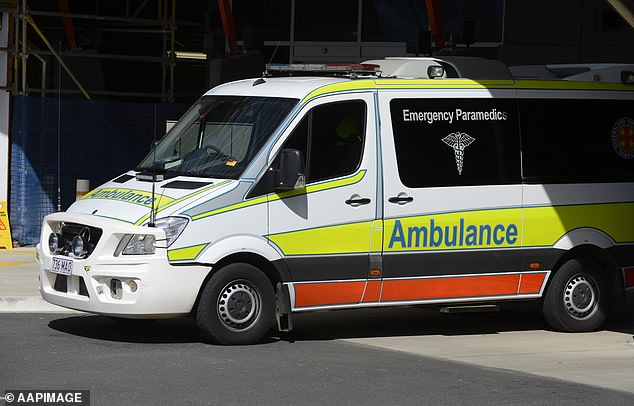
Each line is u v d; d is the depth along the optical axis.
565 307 14.02
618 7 13.53
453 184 13.23
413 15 24.27
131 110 22.44
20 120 21.28
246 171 12.29
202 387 10.02
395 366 11.41
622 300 14.36
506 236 13.50
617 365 11.94
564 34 22.44
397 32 24.36
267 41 24.89
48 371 10.48
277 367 11.11
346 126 12.78
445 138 13.25
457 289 13.29
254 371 10.86
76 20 24.91
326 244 12.56
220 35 24.02
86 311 12.14
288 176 12.16
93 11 25.00
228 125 12.91
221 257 12.02
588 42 22.27
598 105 14.22
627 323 15.11
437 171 13.16
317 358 11.71
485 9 23.41
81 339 12.40
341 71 13.31
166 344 12.23
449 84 13.36
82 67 24.73
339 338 13.30
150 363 11.06
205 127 13.12
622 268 14.23
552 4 22.48
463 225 13.26
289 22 24.80
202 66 24.83
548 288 13.96
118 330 13.16
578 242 13.90
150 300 11.80
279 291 12.43
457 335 13.85
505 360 12.09
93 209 12.45
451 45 19.73
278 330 13.62
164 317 12.02
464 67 13.77
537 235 13.68
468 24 21.16
